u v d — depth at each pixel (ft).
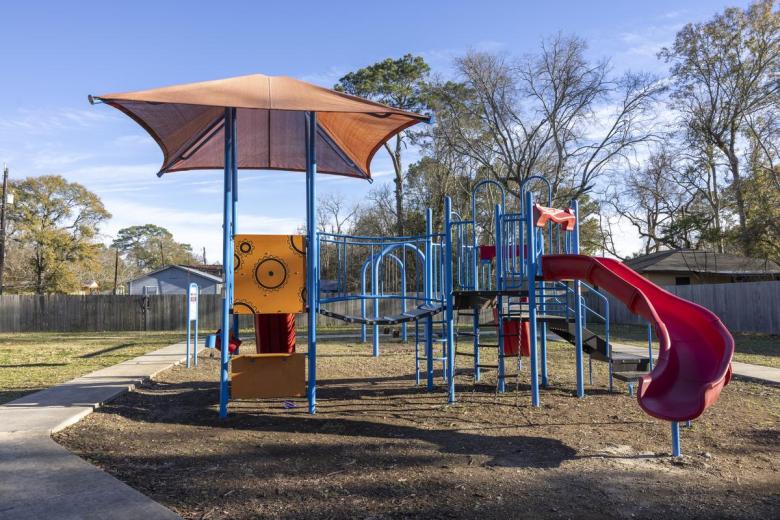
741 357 41.29
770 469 15.15
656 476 14.53
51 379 31.63
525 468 15.19
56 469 14.69
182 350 50.52
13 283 140.56
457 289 28.25
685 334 19.66
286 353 24.29
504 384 28.04
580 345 25.88
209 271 198.49
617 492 13.32
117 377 31.78
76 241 149.69
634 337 60.44
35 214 146.10
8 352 49.96
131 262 294.87
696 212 112.68
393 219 133.49
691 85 104.99
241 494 13.08
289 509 12.14
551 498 12.89
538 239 27.68
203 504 12.44
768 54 97.76
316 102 21.29
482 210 114.93
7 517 11.50
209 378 33.17
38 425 19.57
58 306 90.17
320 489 13.43
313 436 18.90
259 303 22.44
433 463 15.64
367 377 32.78
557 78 104.63
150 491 13.28
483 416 21.97
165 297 91.35
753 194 82.02
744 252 83.46
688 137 104.42
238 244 22.44
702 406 15.35
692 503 12.62
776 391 27.20
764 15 97.04
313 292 22.61
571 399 25.41
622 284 21.50
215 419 21.71
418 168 125.39
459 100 110.93
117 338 70.23
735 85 100.32
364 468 15.16
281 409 23.59
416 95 113.50
